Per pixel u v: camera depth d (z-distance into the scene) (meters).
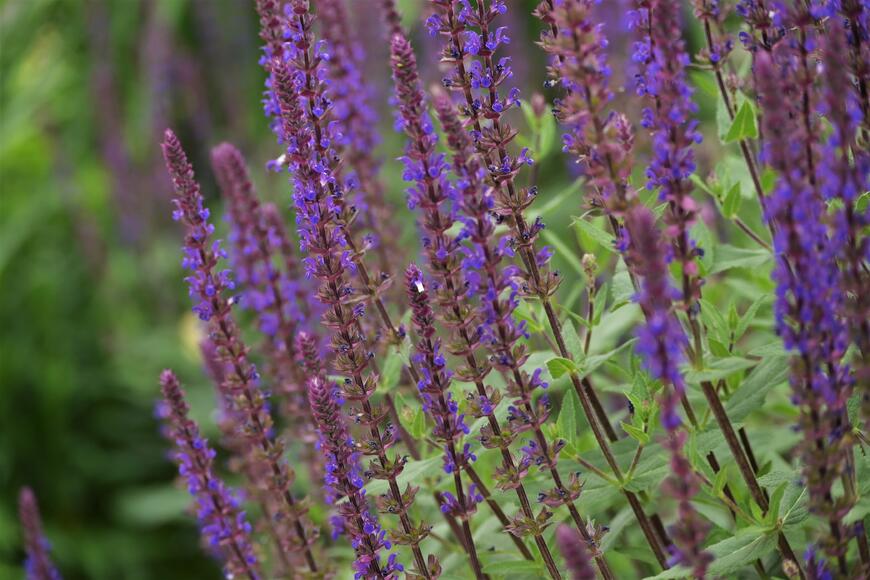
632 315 5.41
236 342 4.57
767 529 3.81
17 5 15.16
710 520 4.71
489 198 3.77
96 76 12.77
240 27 12.84
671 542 4.65
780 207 3.11
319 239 3.95
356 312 4.09
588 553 4.04
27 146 13.87
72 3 14.77
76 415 11.29
